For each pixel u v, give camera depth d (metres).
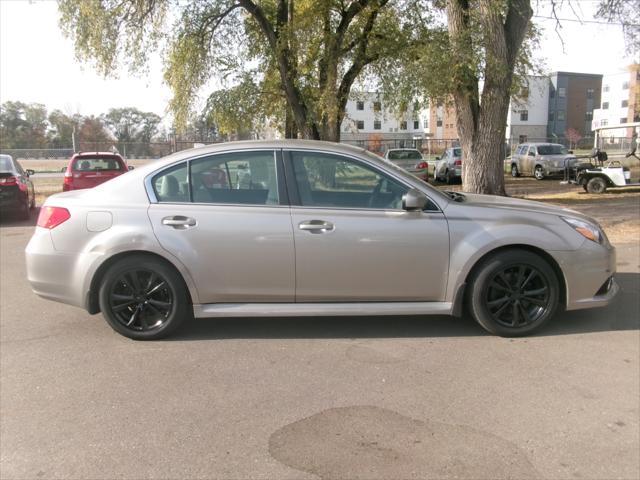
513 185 21.36
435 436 3.15
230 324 5.11
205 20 16.09
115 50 14.41
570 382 3.84
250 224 4.51
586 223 4.73
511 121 73.12
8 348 4.56
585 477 2.78
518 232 4.51
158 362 4.25
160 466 2.89
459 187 21.94
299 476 2.79
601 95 78.06
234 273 4.55
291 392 3.72
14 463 2.93
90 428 3.28
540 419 3.34
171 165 4.70
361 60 16.88
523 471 2.83
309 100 15.95
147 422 3.34
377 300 4.64
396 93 15.55
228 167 4.67
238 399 3.62
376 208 4.58
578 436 3.15
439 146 57.66
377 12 16.38
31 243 4.75
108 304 4.64
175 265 4.52
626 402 3.55
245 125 18.41
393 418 3.36
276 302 4.63
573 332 4.80
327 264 4.52
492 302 4.62
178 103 17.00
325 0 15.15
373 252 4.51
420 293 4.62
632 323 5.02
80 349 4.53
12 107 71.44
